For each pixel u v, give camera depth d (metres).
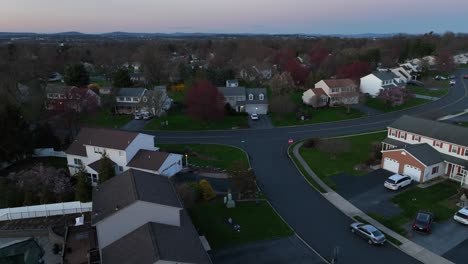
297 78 107.69
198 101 72.94
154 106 78.81
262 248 32.62
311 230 35.72
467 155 46.03
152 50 142.25
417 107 85.88
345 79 92.06
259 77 116.19
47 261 31.44
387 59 136.50
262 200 42.03
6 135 50.06
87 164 49.06
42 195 40.00
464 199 40.00
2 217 38.28
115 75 100.50
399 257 31.34
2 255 31.28
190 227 30.61
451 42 183.38
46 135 57.84
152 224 28.31
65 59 143.88
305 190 44.75
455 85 109.94
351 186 45.31
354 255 31.66
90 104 73.06
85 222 36.31
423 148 47.53
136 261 23.81
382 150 52.53
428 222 34.72
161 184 34.03
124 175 34.88
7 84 74.56
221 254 31.64
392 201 41.12
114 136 49.53
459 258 30.97
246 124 75.00
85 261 28.83
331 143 57.91
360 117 79.31
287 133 69.38
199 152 59.41
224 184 46.44
